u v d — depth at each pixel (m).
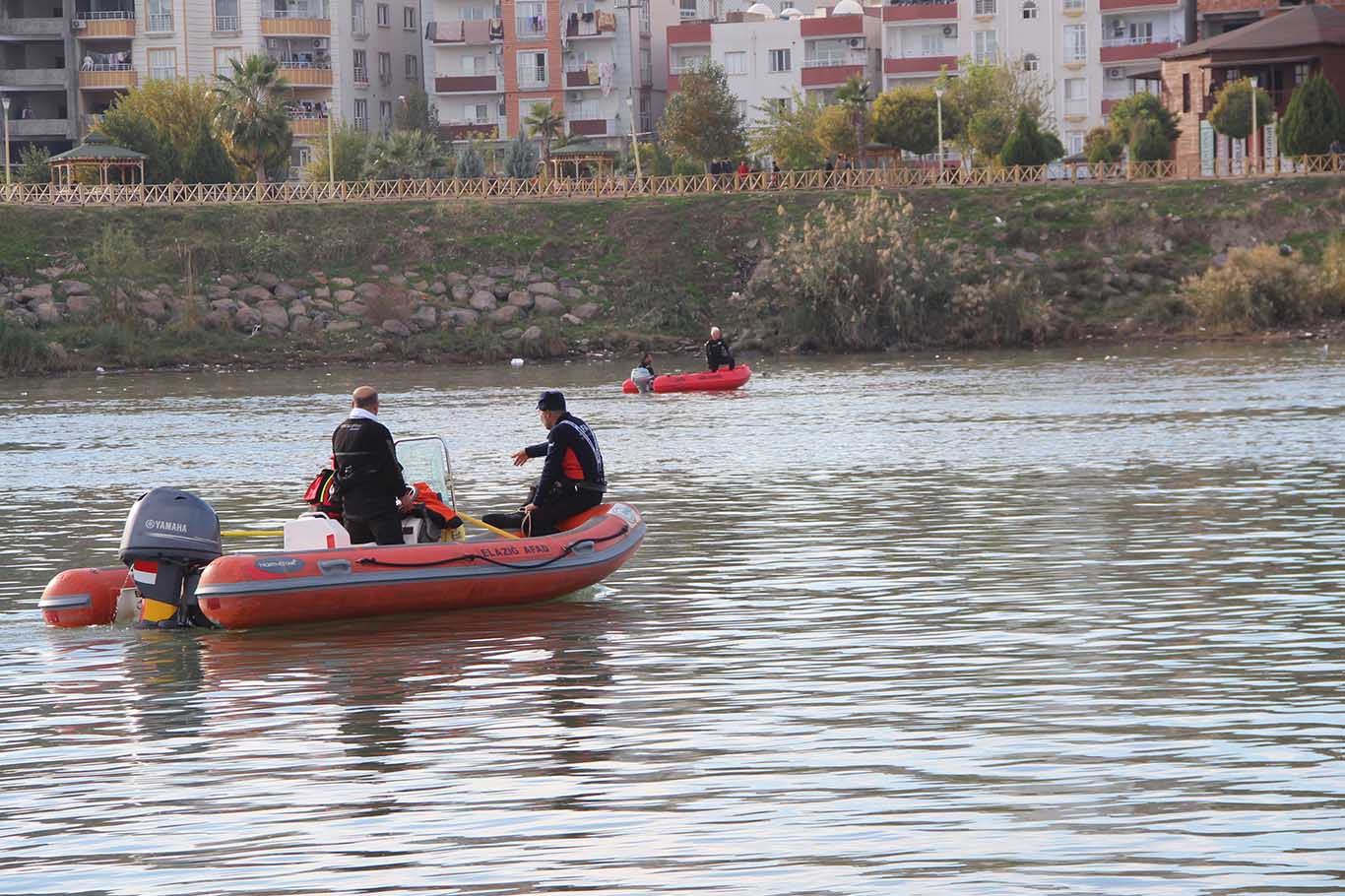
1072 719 12.25
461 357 78.62
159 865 9.50
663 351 80.31
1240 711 12.36
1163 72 107.56
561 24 134.88
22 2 127.88
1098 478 28.25
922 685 13.47
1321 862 9.07
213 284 83.06
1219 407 42.88
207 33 127.62
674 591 18.39
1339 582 17.80
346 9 132.50
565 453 18.50
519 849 9.61
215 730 12.57
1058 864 9.13
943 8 131.38
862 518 24.02
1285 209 85.69
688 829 9.88
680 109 118.12
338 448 17.39
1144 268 83.38
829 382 59.06
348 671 14.55
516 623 16.62
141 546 16.67
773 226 89.06
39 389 64.50
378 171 109.38
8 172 100.06
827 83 134.62
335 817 10.29
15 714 13.26
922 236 86.38
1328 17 101.12
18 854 9.79
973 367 65.00
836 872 9.08
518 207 90.88
